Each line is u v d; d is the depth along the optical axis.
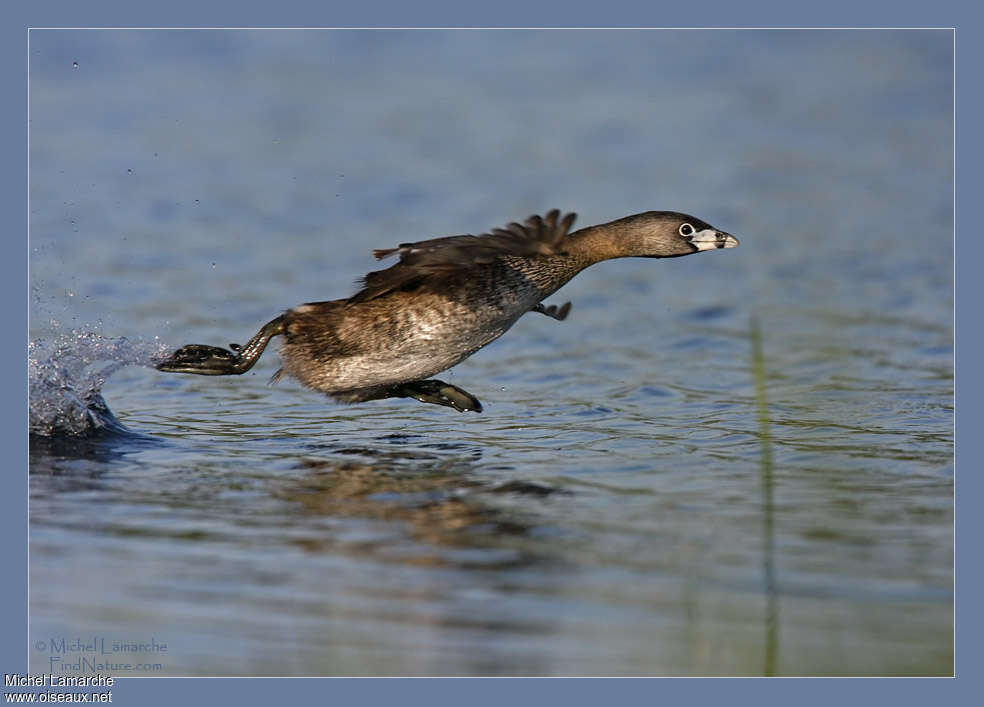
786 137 29.11
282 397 15.43
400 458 12.84
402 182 25.38
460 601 9.41
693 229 13.84
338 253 21.36
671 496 11.59
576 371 16.55
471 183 25.39
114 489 11.80
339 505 11.39
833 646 8.69
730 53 34.88
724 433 13.66
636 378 16.20
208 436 13.67
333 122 29.03
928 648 8.64
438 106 30.36
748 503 11.39
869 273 21.09
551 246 11.71
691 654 8.62
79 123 27.69
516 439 13.55
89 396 13.75
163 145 26.80
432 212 23.67
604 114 30.20
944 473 12.18
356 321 12.66
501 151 27.50
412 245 12.06
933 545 10.38
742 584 9.66
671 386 15.80
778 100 31.69
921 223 23.80
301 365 13.01
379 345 12.73
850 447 13.06
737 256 22.19
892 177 26.62
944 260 21.67
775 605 9.30
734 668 8.44
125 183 24.44
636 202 24.44
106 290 18.98
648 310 19.48
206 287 19.42
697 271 21.55
